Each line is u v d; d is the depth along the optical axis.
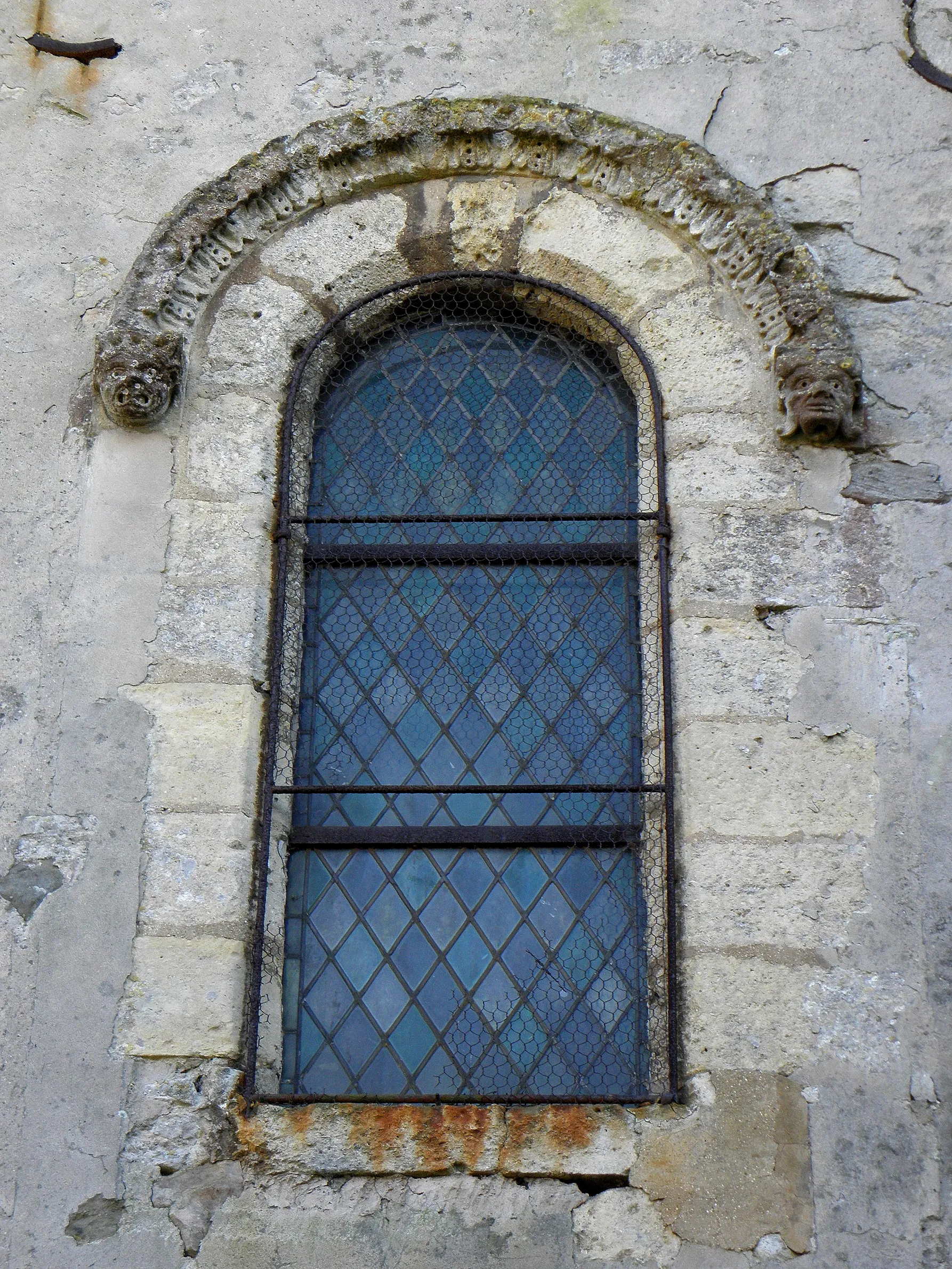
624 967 3.67
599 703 3.93
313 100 4.48
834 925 3.46
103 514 3.95
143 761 3.68
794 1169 3.25
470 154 4.36
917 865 3.51
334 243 4.31
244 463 4.02
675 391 4.06
